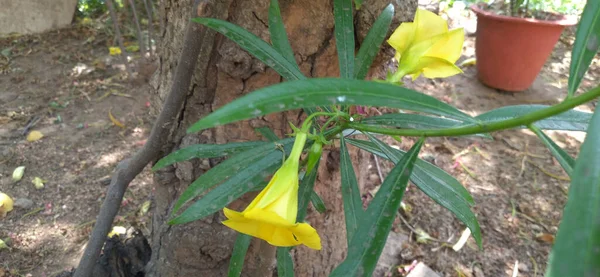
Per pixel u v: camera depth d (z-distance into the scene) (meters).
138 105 0.76
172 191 0.35
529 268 0.51
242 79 0.28
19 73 0.82
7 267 0.47
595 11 0.14
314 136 0.18
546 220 0.58
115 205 0.35
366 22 0.25
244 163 0.21
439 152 0.70
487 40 0.82
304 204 0.21
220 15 0.26
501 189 0.63
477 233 0.22
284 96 0.13
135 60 0.89
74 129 0.69
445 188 0.22
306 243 0.16
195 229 0.34
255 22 0.26
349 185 0.21
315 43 0.27
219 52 0.27
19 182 0.58
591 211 0.09
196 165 0.32
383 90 0.14
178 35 0.30
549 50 0.80
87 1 1.06
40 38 0.94
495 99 0.83
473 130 0.15
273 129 0.30
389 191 0.16
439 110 0.15
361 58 0.22
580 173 0.10
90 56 0.89
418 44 0.21
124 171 0.35
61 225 0.53
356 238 0.15
